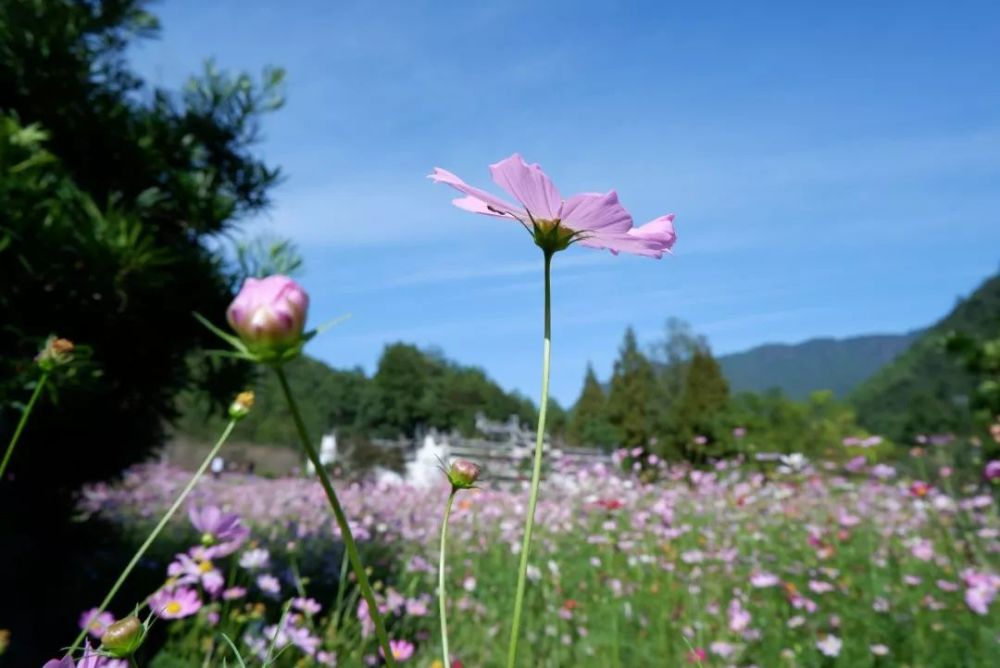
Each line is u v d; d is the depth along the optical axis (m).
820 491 6.60
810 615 3.59
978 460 5.07
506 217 0.96
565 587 4.49
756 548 5.09
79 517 4.80
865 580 4.11
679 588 4.31
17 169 2.96
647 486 7.01
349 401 45.06
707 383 24.78
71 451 4.01
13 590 3.59
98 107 3.85
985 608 3.23
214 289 4.04
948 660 2.95
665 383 40.44
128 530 5.82
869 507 5.77
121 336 3.69
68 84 3.69
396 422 45.50
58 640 3.32
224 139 4.51
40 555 3.94
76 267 3.06
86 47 3.80
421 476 14.27
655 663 3.28
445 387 48.62
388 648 0.62
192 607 2.06
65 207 3.11
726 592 4.14
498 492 7.67
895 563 4.24
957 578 3.81
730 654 3.07
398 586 4.28
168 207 4.05
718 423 17.73
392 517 6.20
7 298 3.04
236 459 16.64
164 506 7.54
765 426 16.83
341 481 9.62
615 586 4.14
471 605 4.05
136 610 0.79
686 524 5.76
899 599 3.70
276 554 4.49
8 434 3.52
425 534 5.94
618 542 5.28
